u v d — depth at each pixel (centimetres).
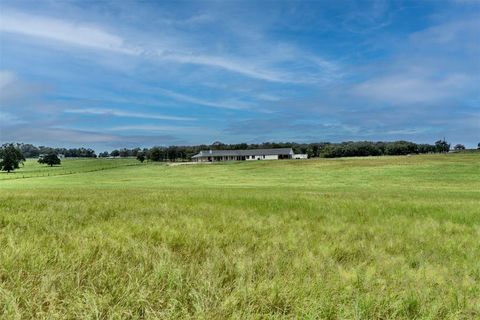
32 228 711
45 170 13838
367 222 962
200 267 451
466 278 453
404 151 17900
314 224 884
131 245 538
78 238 584
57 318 307
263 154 18462
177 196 1819
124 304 338
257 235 714
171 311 319
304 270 450
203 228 735
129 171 11506
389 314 347
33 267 415
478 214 1146
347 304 357
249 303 338
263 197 1816
